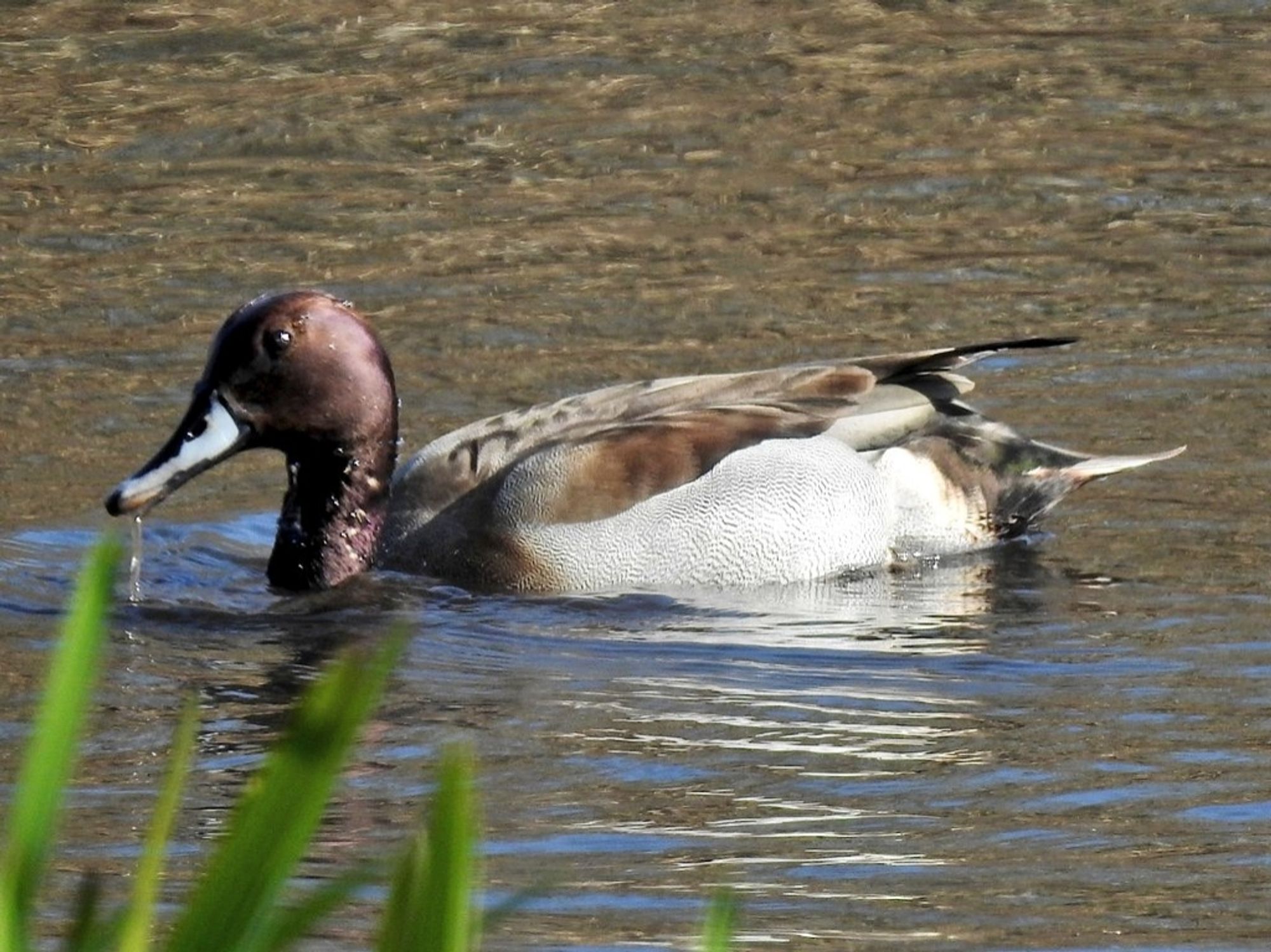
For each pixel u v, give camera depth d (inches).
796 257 705.0
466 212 752.3
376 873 93.8
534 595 462.9
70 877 286.8
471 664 408.5
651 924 268.1
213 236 728.3
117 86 876.0
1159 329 629.3
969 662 402.9
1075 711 370.0
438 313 656.4
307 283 682.8
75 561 474.0
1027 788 327.9
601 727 365.4
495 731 362.6
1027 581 460.4
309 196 769.6
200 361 614.9
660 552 467.8
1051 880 285.4
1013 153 805.2
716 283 680.4
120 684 393.4
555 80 887.1
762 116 848.9
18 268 697.6
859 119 843.4
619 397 499.2
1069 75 889.5
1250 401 570.3
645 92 875.4
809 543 474.0
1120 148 808.3
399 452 533.3
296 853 81.6
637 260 704.4
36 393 588.7
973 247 711.7
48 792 82.0
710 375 539.8
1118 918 269.6
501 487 475.8
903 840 303.7
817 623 436.5
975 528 491.2
